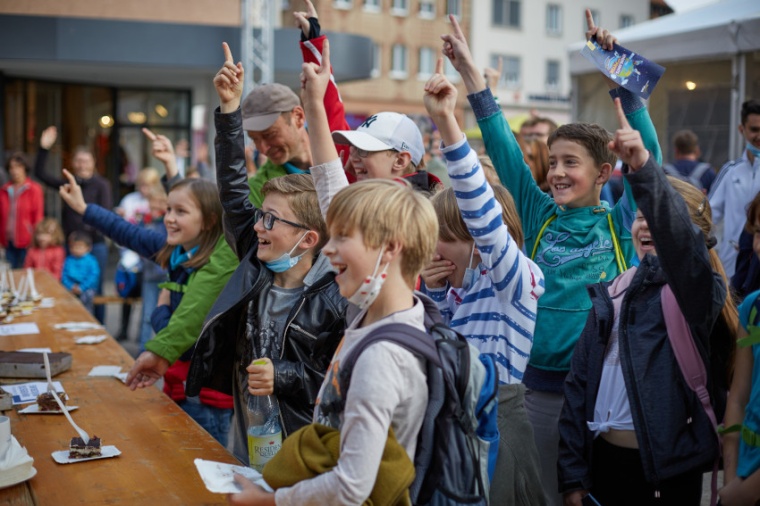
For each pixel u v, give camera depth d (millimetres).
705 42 8164
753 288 4199
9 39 12898
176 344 3092
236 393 2750
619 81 2699
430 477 1765
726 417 2275
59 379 3404
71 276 8258
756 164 5566
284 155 3566
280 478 1751
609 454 2525
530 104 37781
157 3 15352
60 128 15570
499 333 2416
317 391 2504
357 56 14672
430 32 36562
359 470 1634
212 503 2105
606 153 3027
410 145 3020
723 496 2158
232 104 2820
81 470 2330
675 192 2164
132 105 16359
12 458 2217
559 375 2963
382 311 1812
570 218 3084
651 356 2412
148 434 2656
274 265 2643
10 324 4668
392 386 1674
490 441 1920
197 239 3643
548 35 39062
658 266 2488
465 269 2578
